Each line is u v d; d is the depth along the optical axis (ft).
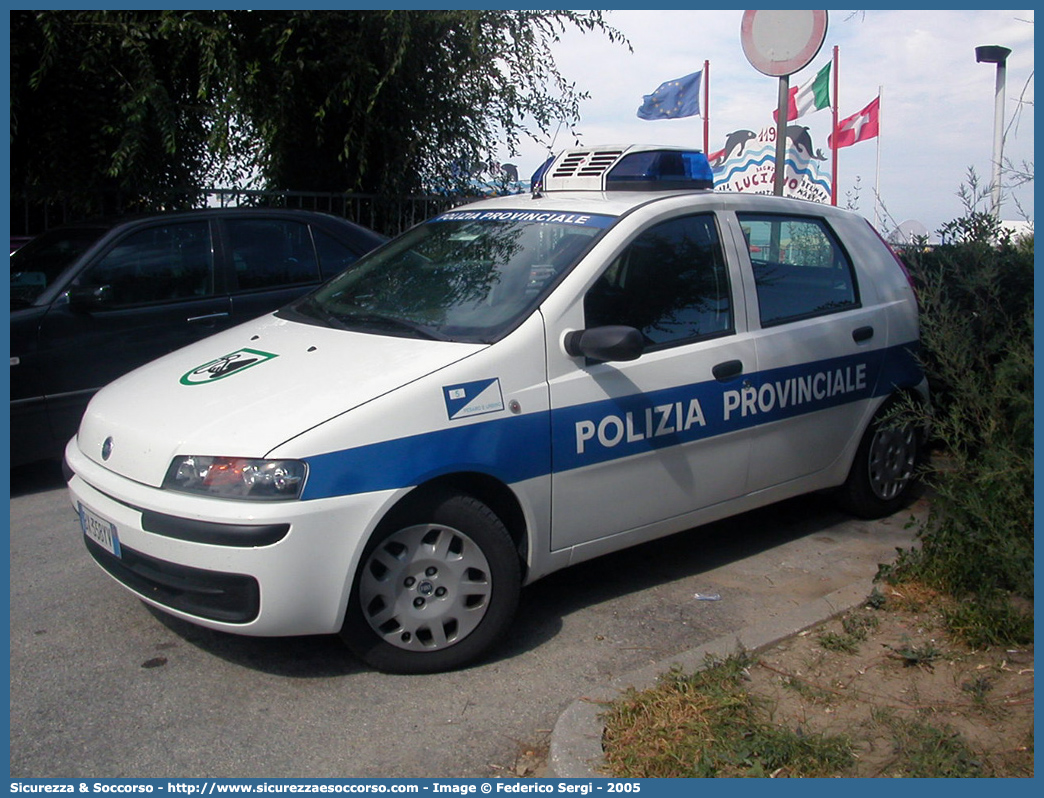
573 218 14.25
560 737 10.03
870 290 17.10
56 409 19.49
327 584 10.91
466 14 31.89
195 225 21.75
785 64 22.61
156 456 11.27
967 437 13.30
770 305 15.39
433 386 11.53
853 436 16.67
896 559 14.05
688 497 14.15
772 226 15.94
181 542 10.77
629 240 13.70
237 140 32.71
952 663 11.73
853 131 49.14
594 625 13.41
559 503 12.59
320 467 10.72
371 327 13.46
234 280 22.03
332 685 11.68
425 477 11.27
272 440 10.77
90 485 12.22
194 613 11.03
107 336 20.06
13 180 28.45
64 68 27.58
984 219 17.21
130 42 26.84
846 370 16.21
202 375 12.71
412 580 11.65
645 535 13.84
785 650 12.09
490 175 37.70
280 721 10.91
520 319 12.52
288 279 22.91
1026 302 15.51
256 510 10.50
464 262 14.28
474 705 11.29
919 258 17.85
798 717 10.57
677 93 38.22
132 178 28.86
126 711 11.08
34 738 10.52
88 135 28.53
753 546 16.47
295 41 30.86
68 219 29.17
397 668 11.79
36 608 13.75
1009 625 12.14
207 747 10.41
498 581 11.96
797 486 15.94
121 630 13.08
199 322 21.30
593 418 12.74
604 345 12.12
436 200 36.81
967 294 15.52
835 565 15.62
